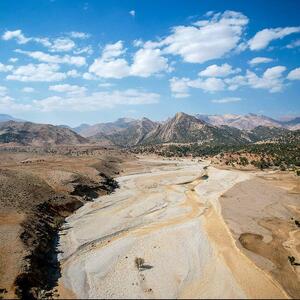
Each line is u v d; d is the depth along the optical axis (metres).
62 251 74.44
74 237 82.50
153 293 56.16
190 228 86.00
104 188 136.50
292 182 146.88
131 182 159.38
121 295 56.09
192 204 112.38
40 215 90.25
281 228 87.31
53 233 84.44
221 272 62.38
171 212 102.81
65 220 96.25
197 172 191.25
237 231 82.50
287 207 106.88
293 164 192.75
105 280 61.00
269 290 57.00
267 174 172.75
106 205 112.44
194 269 63.72
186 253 70.50
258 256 69.06
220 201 112.69
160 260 67.75
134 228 88.69
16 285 54.69
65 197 110.50
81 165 174.75
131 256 70.06
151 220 95.19
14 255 62.94
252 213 98.62
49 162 186.50
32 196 100.31
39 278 60.53
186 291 56.69
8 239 68.56
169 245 75.06
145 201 117.56
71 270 65.56
